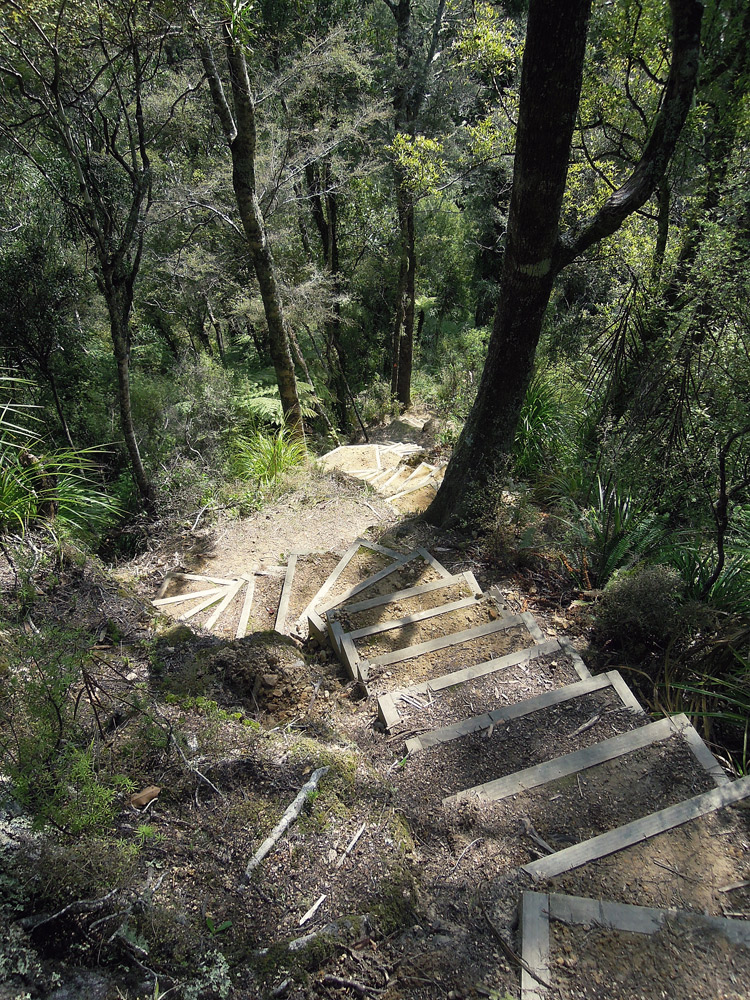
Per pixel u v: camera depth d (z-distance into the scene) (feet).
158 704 9.08
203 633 12.51
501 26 25.79
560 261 13.52
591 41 18.60
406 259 44.57
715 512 11.73
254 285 34.17
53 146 20.04
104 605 11.32
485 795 8.18
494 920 6.54
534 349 14.58
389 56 34.14
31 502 12.69
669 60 18.17
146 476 20.83
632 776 8.31
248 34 17.24
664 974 5.95
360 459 28.81
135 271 17.85
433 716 9.96
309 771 8.02
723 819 7.56
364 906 6.52
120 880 6.26
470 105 38.06
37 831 6.38
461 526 16.26
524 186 12.26
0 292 22.48
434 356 59.26
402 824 7.67
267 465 22.39
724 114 16.61
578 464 18.21
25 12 13.35
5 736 7.50
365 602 13.28
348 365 53.72
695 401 14.14
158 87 25.90
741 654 10.71
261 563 17.29
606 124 19.36
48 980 5.53
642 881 6.88
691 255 17.37
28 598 10.43
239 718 9.29
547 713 9.61
